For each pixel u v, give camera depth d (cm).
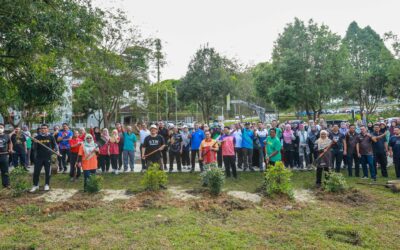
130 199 832
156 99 4994
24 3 854
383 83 3684
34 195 904
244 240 552
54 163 1234
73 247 523
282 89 2975
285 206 773
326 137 988
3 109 1570
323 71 2925
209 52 3656
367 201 807
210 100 3709
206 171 904
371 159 1081
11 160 1455
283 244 540
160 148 1045
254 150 1327
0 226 627
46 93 955
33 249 519
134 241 546
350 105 4550
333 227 620
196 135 1285
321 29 3052
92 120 4869
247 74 4412
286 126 1295
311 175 1177
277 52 3378
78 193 926
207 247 520
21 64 914
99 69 1969
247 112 5356
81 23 1020
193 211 722
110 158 1338
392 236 580
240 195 892
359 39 4053
